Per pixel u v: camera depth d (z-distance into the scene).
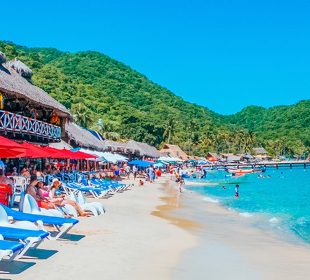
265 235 14.30
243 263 9.59
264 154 165.00
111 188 26.86
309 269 9.34
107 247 10.05
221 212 20.84
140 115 143.50
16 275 7.31
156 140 131.12
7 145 11.62
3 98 22.73
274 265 9.59
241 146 160.62
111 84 190.75
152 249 10.29
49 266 8.01
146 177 45.72
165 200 25.45
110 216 15.59
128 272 8.02
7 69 24.31
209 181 55.31
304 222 18.05
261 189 41.47
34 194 12.56
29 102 25.33
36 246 8.58
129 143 70.06
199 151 143.25
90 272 7.80
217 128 187.88
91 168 45.53
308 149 199.50
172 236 12.48
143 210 19.08
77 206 14.70
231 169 87.81
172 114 180.12
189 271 8.46
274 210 22.75
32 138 26.75
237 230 15.08
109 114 142.25
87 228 12.45
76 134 40.09
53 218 10.16
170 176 60.78
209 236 13.17
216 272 8.55
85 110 114.19
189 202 25.34
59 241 10.26
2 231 7.93
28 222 9.07
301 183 52.84
